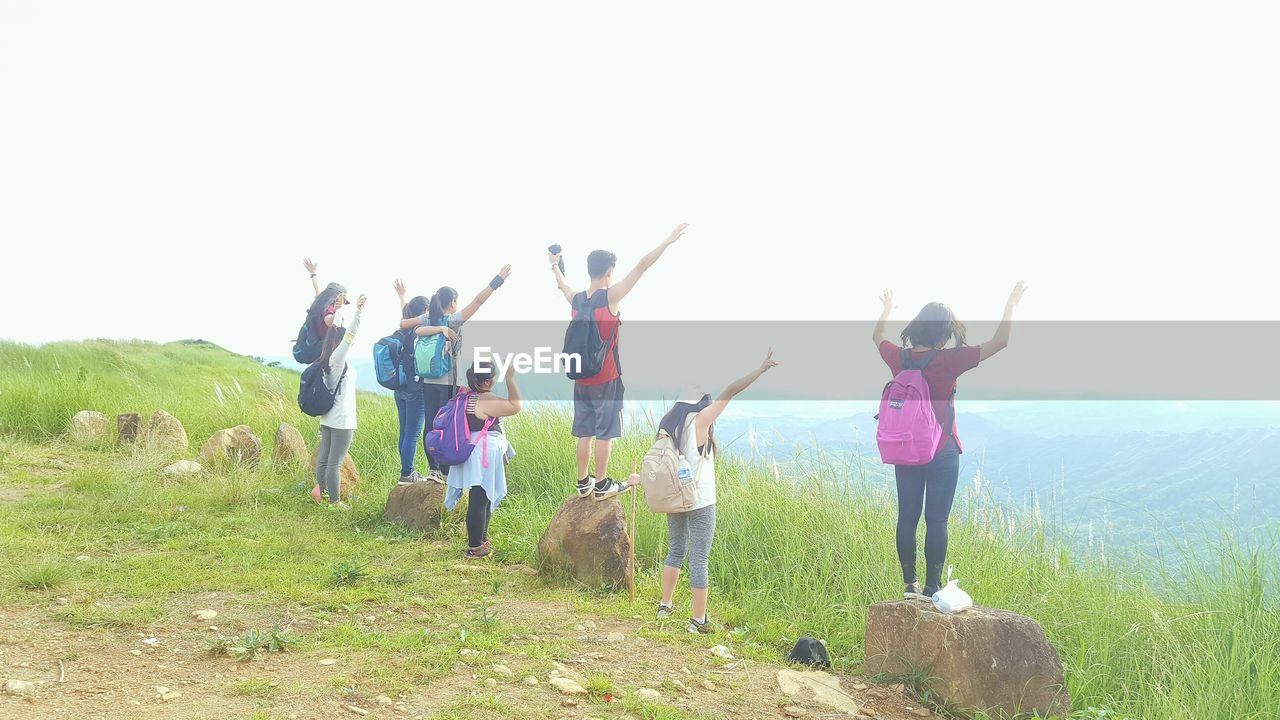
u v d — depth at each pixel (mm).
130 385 16047
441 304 8773
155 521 8070
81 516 7922
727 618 6684
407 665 4637
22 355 20906
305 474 10258
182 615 5379
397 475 11070
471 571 7160
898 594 7105
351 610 5684
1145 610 6691
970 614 5441
